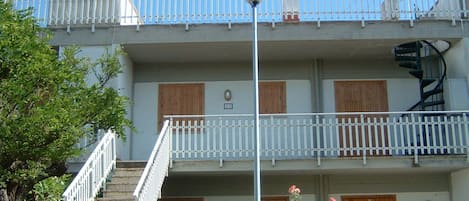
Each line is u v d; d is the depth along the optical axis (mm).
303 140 13773
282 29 12797
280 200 13477
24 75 7203
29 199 8969
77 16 13078
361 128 12922
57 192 8469
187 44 12867
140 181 9047
